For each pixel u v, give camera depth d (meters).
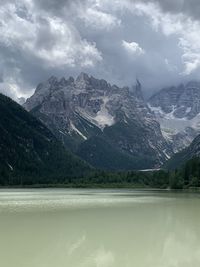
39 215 72.38
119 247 41.78
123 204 102.50
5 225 58.03
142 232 51.88
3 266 33.00
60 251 39.56
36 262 34.69
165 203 106.75
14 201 114.81
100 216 70.81
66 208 88.50
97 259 36.34
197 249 40.91
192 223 60.78
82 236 48.66
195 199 128.25
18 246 41.75
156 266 34.03
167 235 49.41
